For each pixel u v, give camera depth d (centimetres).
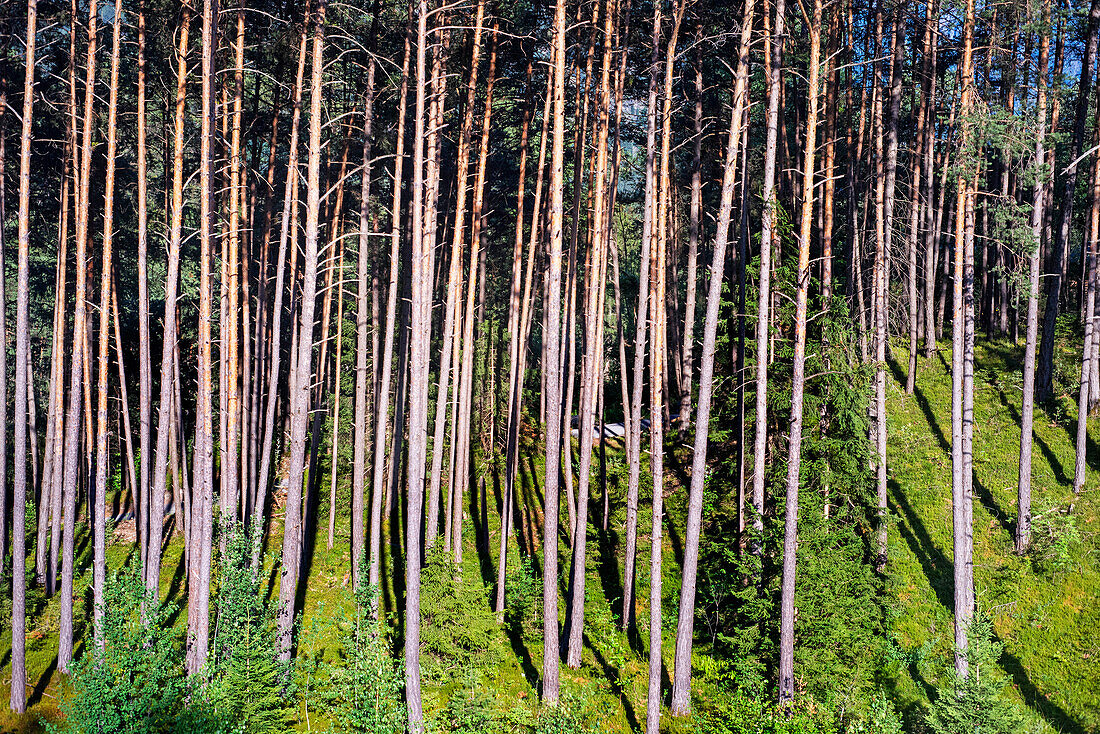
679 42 2238
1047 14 2005
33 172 2314
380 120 2300
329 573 2169
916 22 2155
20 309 1756
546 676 1585
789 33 1766
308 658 1720
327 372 2786
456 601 1669
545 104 2133
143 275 1850
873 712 1516
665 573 2083
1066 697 1566
